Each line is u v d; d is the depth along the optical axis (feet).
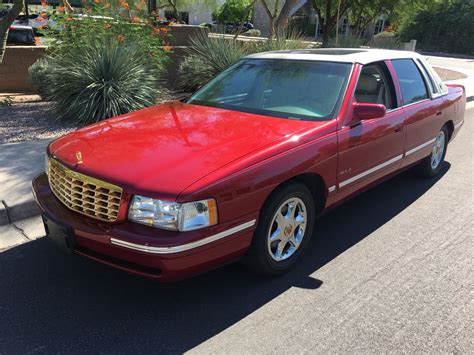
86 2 32.32
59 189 10.83
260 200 10.29
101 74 26.17
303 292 11.16
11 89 38.50
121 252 9.36
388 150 14.69
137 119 13.14
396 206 16.69
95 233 9.52
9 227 14.33
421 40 114.73
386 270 12.25
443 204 16.94
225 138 11.21
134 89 27.07
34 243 13.38
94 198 9.80
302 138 11.39
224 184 9.53
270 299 10.87
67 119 26.37
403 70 16.26
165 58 32.12
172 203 9.02
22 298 10.75
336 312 10.40
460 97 20.36
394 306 10.66
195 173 9.55
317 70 14.06
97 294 10.97
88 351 9.07
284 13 40.06
